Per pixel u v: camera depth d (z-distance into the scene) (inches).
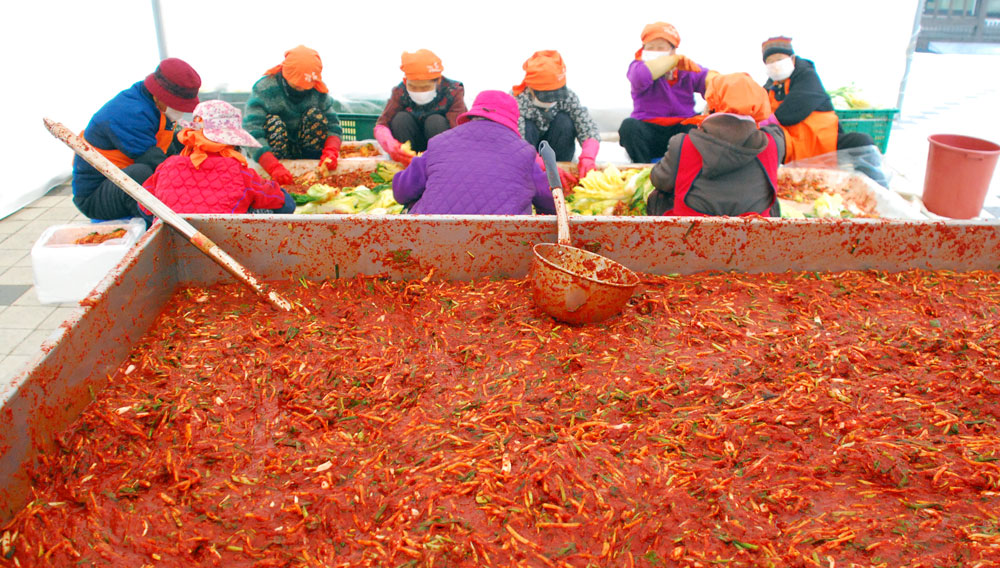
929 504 70.7
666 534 66.7
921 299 111.2
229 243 110.0
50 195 240.5
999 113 350.9
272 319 102.4
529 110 217.5
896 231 116.6
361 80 257.1
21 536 65.7
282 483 72.6
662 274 118.1
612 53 260.2
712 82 146.8
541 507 69.7
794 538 66.2
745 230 115.0
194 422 80.7
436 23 252.1
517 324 103.2
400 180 149.5
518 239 113.7
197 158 135.9
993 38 514.3
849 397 87.2
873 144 227.8
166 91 176.6
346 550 64.7
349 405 84.7
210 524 67.4
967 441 79.7
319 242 111.0
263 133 209.0
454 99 223.0
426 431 80.4
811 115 219.9
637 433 80.5
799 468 75.3
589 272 109.2
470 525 67.1
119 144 175.5
